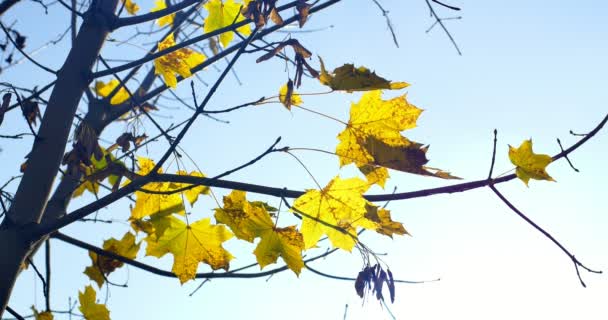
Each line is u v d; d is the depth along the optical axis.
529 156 1.46
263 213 1.66
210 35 1.73
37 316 1.77
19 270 1.62
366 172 1.58
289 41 1.55
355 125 1.58
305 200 1.61
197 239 1.79
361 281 1.60
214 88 1.56
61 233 1.81
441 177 1.54
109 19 1.80
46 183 1.67
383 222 1.61
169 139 1.73
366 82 1.54
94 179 1.74
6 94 1.69
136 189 1.60
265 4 1.54
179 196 1.80
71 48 1.78
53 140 1.70
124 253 1.96
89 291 1.82
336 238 1.63
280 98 1.59
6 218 1.62
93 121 1.98
